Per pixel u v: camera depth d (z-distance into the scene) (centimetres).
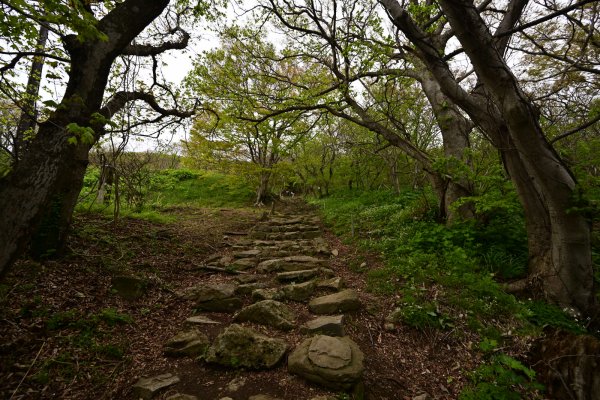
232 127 1425
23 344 313
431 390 315
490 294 449
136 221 838
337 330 386
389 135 807
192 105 779
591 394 286
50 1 223
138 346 365
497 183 573
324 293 515
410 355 364
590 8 570
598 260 517
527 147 401
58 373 295
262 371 326
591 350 300
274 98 866
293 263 649
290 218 1275
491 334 379
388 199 1213
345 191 1909
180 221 1003
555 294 433
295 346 366
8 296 373
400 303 454
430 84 779
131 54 588
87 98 306
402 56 756
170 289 520
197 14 695
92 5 452
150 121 657
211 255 729
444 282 482
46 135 286
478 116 486
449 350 367
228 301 474
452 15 355
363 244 756
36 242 482
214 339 384
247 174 1720
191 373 326
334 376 299
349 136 1870
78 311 387
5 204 260
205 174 1870
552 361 321
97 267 515
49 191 282
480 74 392
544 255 463
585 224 413
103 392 290
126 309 432
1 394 258
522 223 630
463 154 707
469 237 591
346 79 763
